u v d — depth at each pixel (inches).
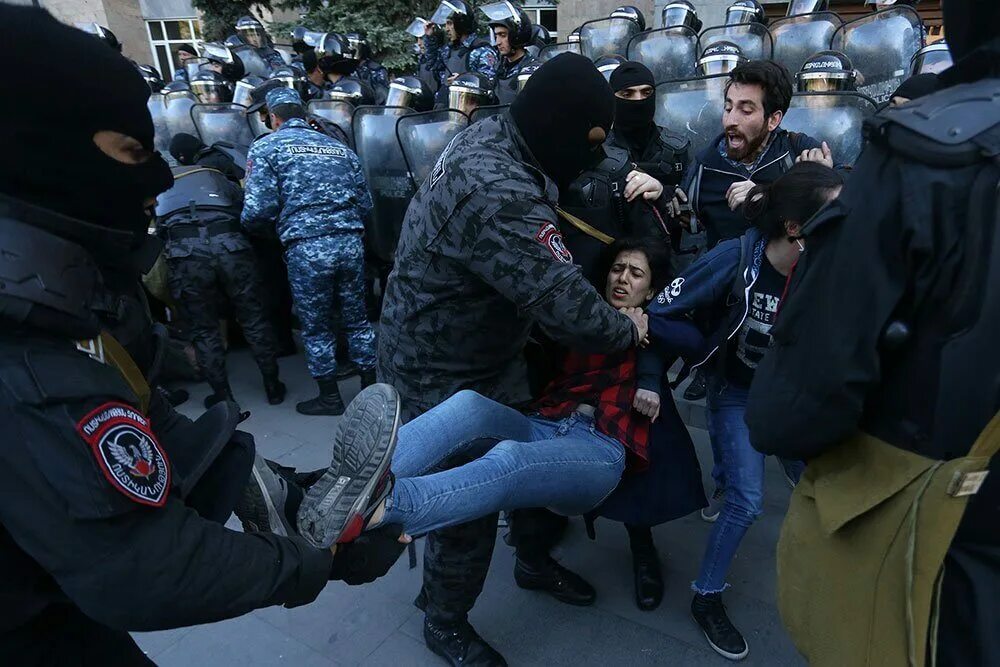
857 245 32.9
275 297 152.9
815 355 35.4
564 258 54.5
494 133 57.9
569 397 69.4
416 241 59.4
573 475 60.1
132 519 26.5
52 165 26.7
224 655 75.8
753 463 71.4
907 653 34.4
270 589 31.7
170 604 27.4
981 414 30.9
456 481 51.4
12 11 25.6
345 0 318.7
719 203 96.4
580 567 88.8
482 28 316.5
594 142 57.1
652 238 72.4
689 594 83.2
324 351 132.6
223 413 38.2
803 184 57.3
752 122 88.8
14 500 25.0
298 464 118.1
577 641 76.7
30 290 24.8
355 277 132.6
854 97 108.4
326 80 247.0
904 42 144.3
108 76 26.9
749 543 91.2
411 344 63.1
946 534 32.1
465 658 71.6
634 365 69.6
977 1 30.1
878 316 32.3
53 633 33.4
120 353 31.1
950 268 29.7
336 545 42.3
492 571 88.6
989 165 28.4
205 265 126.6
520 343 65.8
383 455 40.4
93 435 25.5
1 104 25.1
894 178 31.6
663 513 72.9
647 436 69.7
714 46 139.9
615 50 209.6
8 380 24.5
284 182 122.8
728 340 69.0
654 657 74.2
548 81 54.6
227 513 37.2
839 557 38.6
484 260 53.9
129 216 31.1
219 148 151.5
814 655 41.1
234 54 263.6
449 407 58.9
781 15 290.8
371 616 80.9
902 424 34.0
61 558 25.4
